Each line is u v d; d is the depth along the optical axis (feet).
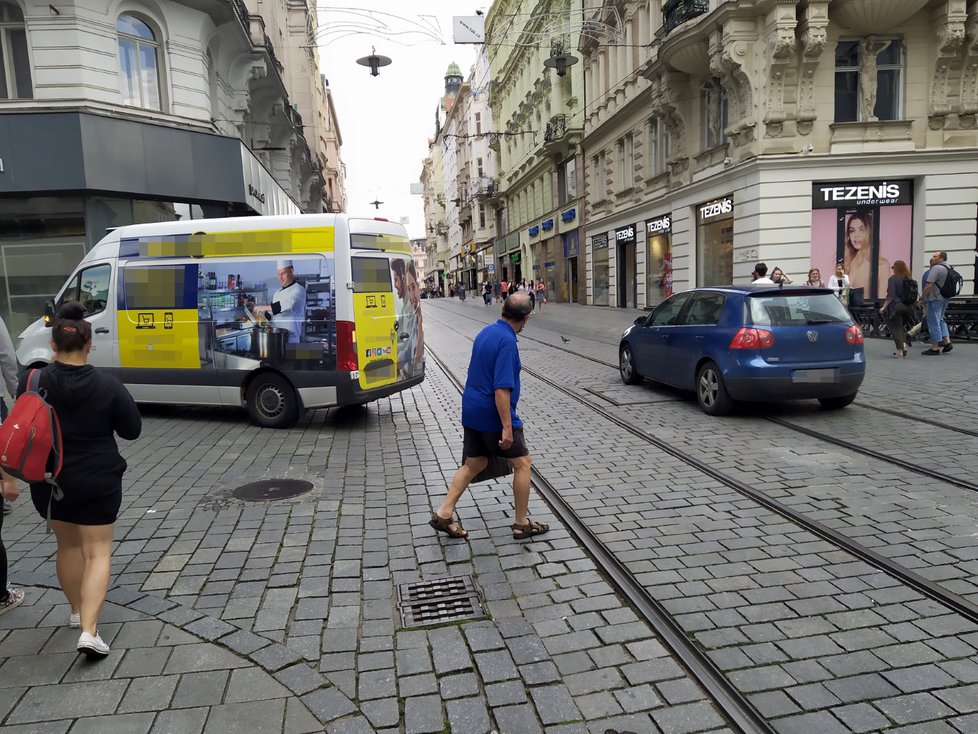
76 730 8.81
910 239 59.52
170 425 28.09
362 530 15.79
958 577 12.39
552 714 9.07
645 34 80.84
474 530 15.60
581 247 111.96
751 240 59.62
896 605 11.56
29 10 46.09
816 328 25.29
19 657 10.50
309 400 26.50
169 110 52.85
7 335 14.75
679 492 17.65
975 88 57.31
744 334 25.27
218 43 58.85
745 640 10.61
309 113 117.80
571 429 25.11
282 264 26.53
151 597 12.46
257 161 64.08
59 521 10.78
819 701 9.10
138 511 17.24
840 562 13.25
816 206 58.39
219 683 9.81
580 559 13.89
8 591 12.26
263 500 17.99
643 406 28.86
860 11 54.65
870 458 20.02
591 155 105.19
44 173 46.21
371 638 11.09
